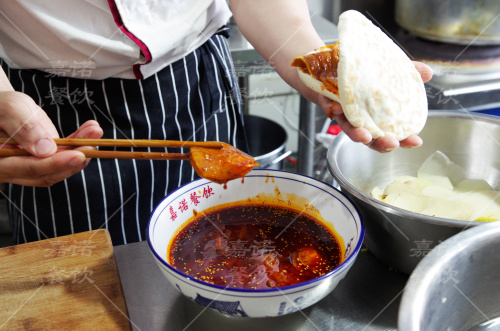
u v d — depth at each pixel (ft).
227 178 2.21
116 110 3.40
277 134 5.69
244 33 3.33
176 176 3.86
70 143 2.30
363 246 2.68
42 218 3.62
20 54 3.17
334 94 2.43
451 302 1.92
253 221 2.61
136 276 2.49
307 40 3.00
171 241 2.44
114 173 3.55
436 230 2.11
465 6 5.32
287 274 2.24
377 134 2.41
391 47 2.51
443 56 5.69
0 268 2.46
